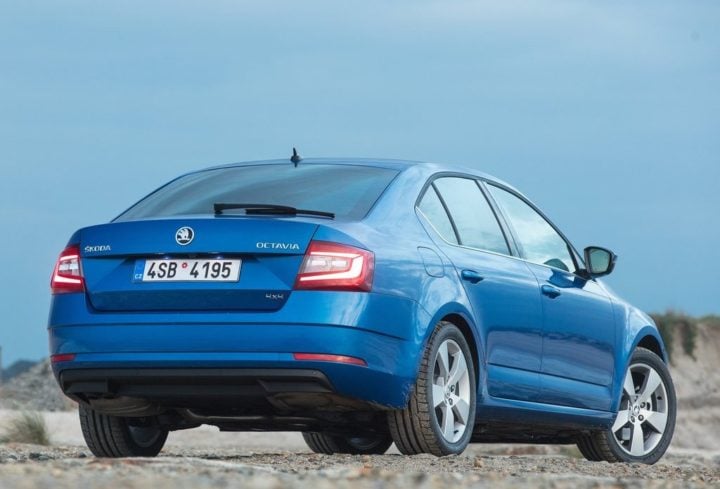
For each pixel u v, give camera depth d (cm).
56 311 1669
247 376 1565
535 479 1149
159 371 1592
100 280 1641
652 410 2309
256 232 1580
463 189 1898
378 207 1686
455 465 1559
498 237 1927
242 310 1571
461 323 1766
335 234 1583
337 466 1466
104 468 1150
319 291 1559
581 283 2123
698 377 11500
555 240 2112
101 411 1725
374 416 1741
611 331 2164
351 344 1559
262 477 1048
